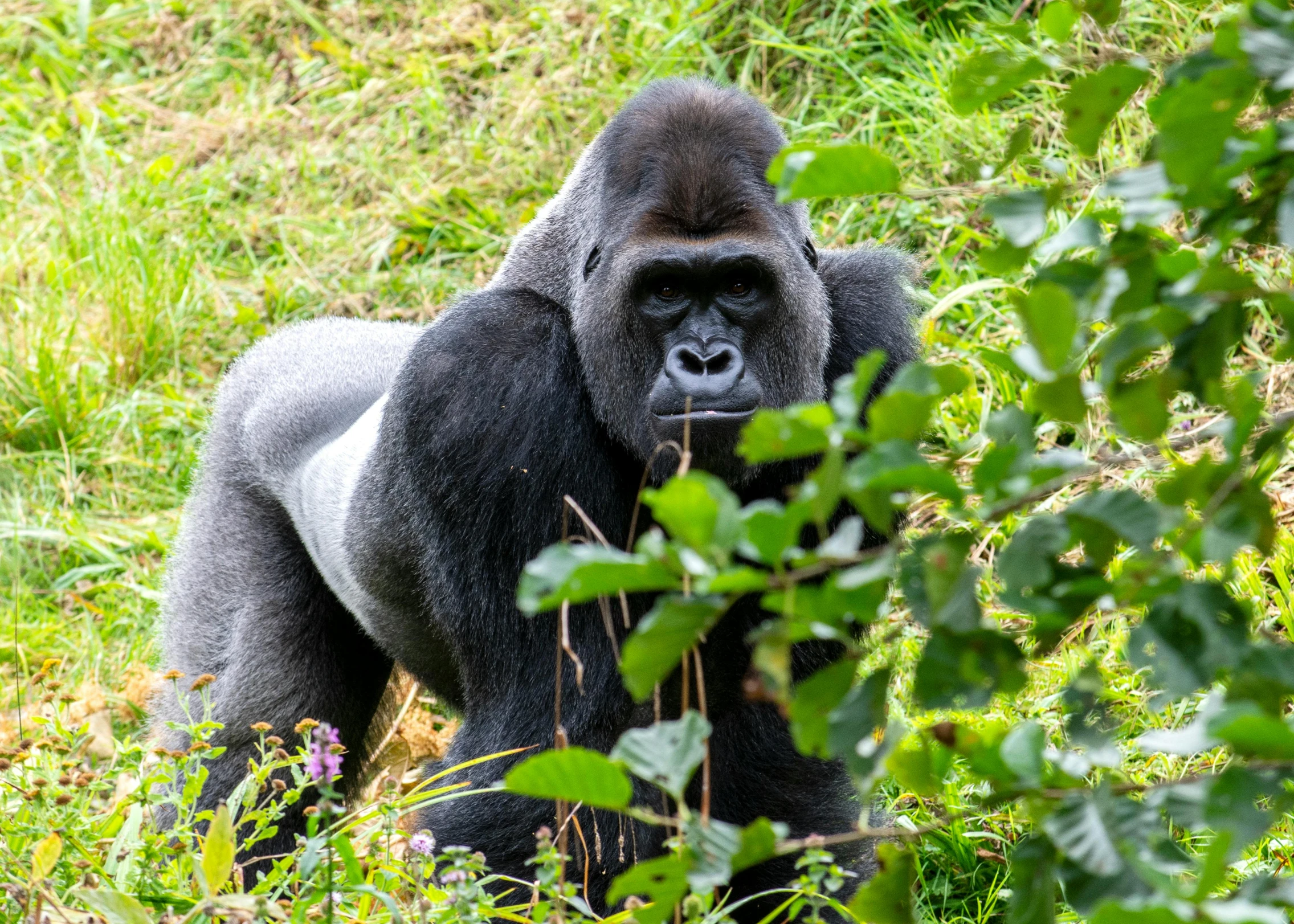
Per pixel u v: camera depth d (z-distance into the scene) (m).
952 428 14.80
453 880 7.16
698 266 9.44
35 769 9.33
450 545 10.11
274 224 22.80
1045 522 4.36
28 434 19.62
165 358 20.77
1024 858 4.75
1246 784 4.27
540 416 9.98
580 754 4.72
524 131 22.12
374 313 20.69
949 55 19.78
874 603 4.38
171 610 13.44
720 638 10.08
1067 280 4.63
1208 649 4.33
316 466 12.43
